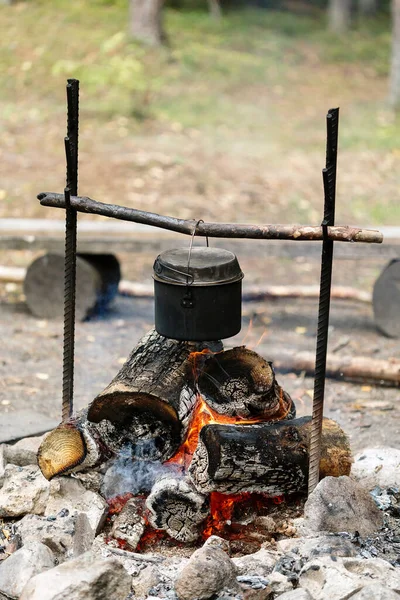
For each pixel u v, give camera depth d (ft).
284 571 12.24
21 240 25.58
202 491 13.07
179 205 37.65
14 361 22.91
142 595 12.18
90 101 52.11
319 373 13.17
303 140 49.96
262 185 41.24
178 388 13.56
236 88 59.31
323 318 13.04
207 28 70.33
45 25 61.11
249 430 13.28
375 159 46.75
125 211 13.70
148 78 56.65
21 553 12.41
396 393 21.16
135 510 13.62
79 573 11.51
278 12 81.71
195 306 12.80
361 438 18.57
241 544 13.50
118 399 13.34
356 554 12.62
